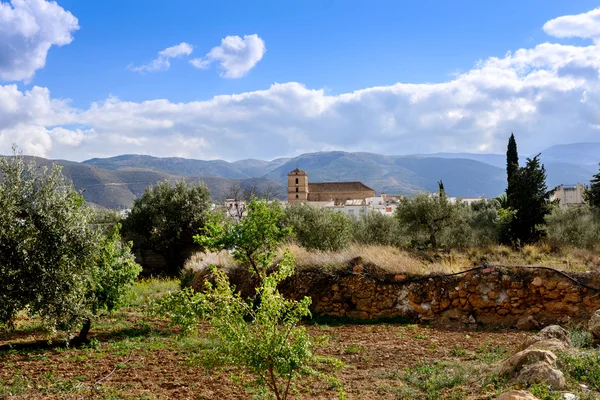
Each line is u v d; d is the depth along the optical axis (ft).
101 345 38.96
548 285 44.86
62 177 35.42
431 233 80.64
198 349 35.76
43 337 42.83
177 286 66.23
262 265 50.96
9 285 31.63
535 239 82.69
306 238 85.87
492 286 46.83
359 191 414.00
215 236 49.78
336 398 24.27
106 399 23.93
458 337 40.29
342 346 37.55
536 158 89.10
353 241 86.02
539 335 29.89
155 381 27.78
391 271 51.93
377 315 50.11
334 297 52.21
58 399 23.72
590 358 22.30
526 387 20.12
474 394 21.68
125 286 43.80
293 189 405.39
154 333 44.06
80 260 34.83
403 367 30.42
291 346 19.44
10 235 31.58
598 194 89.35
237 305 20.34
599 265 49.75
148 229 123.03
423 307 48.70
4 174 33.17
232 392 25.52
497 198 128.16
